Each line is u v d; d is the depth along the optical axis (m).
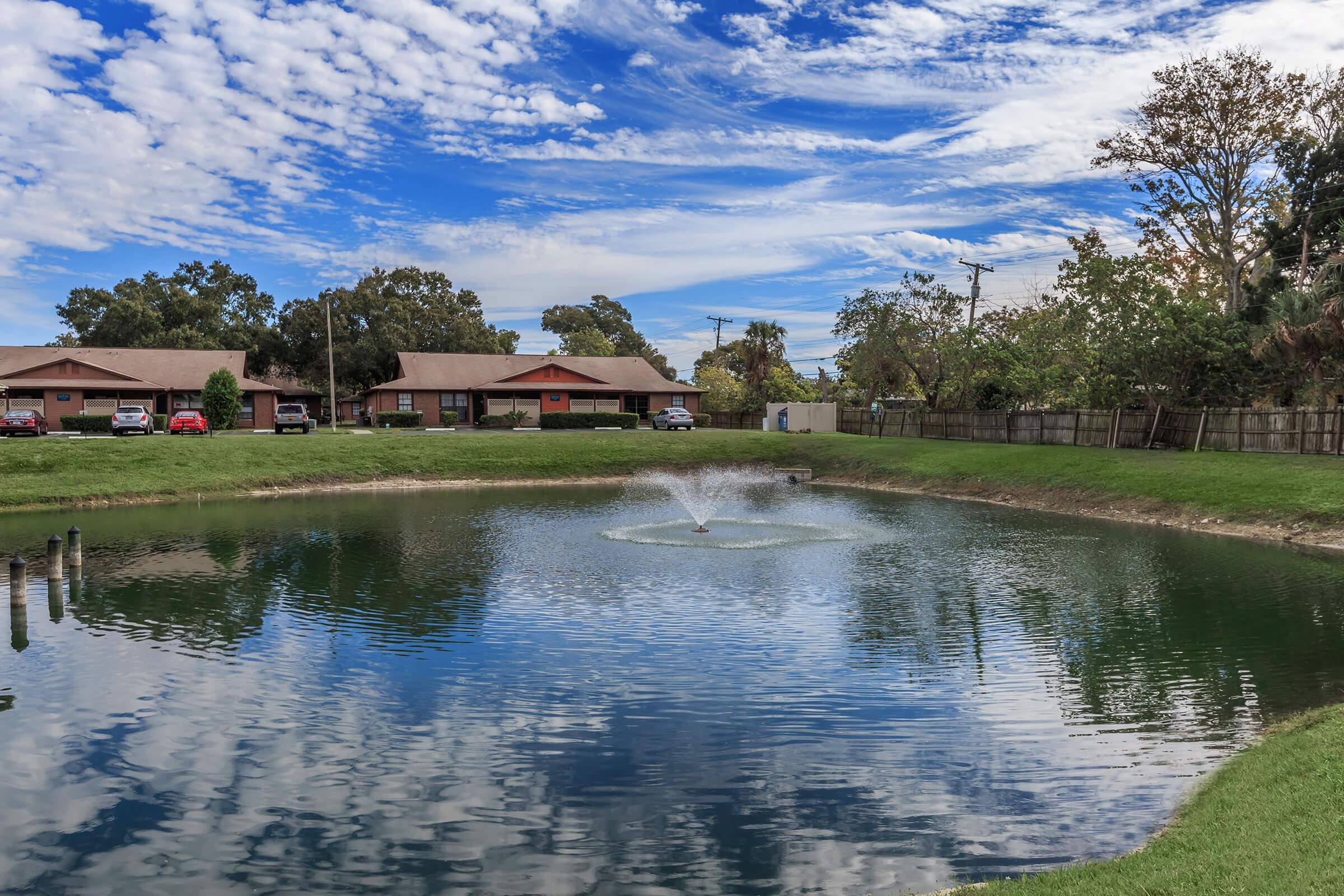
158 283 90.12
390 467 43.34
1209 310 39.94
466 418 73.25
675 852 7.24
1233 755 8.92
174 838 7.57
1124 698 10.83
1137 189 51.66
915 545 22.94
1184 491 28.72
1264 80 45.81
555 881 6.82
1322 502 24.64
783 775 8.71
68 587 17.84
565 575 18.94
